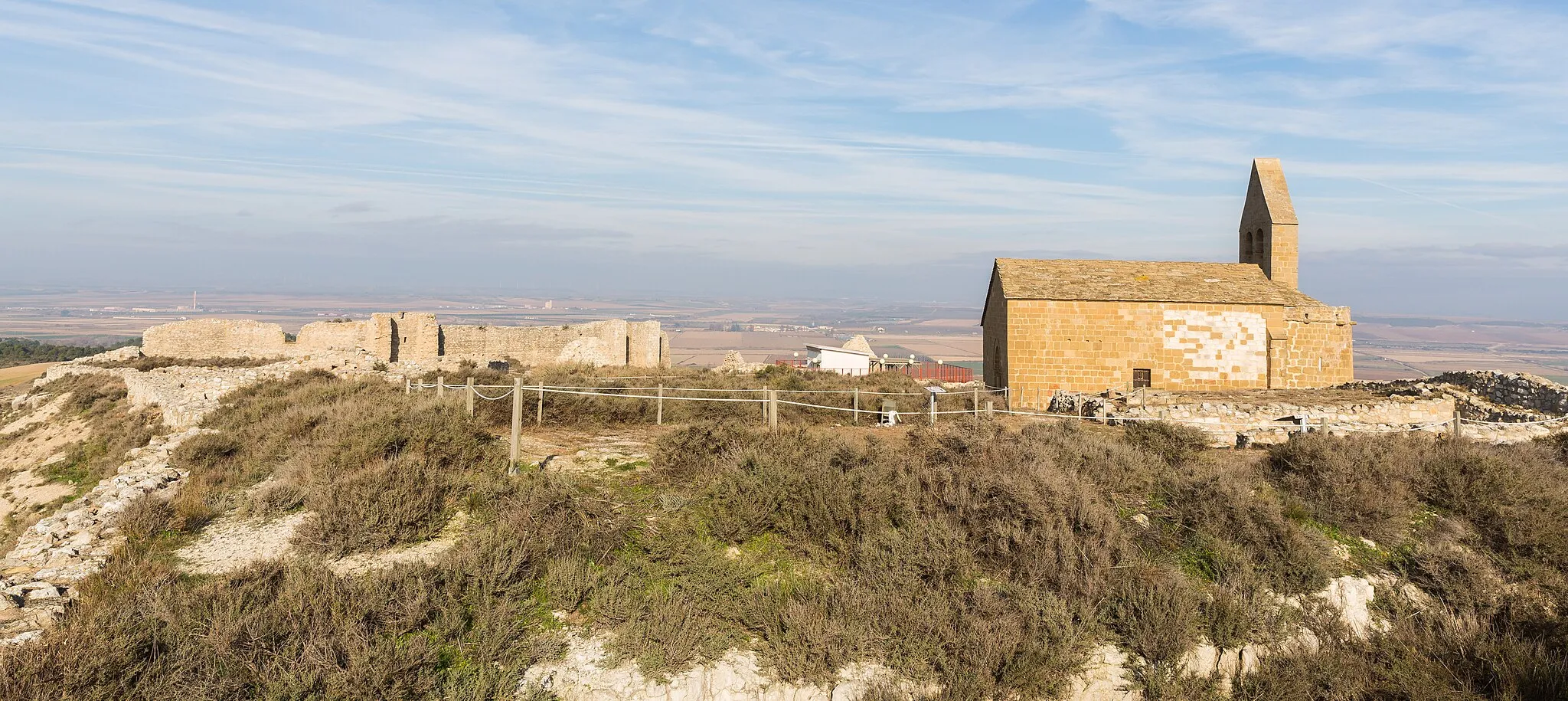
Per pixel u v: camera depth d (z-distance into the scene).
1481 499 13.89
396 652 8.42
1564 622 11.05
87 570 10.41
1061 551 11.37
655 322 53.75
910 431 18.88
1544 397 26.88
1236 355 35.34
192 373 37.19
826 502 12.16
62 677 7.38
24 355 112.50
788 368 41.84
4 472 31.08
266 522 12.92
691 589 10.43
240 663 7.97
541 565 10.65
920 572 11.05
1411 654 10.98
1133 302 34.84
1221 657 10.52
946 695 9.30
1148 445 18.73
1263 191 41.53
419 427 15.72
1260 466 16.61
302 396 25.55
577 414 21.66
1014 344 34.81
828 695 9.34
